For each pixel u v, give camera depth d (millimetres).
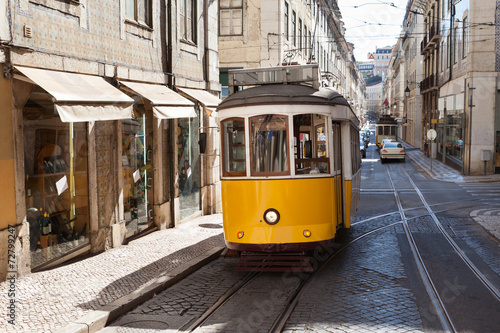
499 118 27688
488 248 10453
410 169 33781
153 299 7023
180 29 13438
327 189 8234
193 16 14500
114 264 8641
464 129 28609
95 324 5773
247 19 23797
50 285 7250
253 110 8094
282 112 8039
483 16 27406
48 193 8445
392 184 24812
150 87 11117
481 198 19109
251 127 8102
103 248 9805
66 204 8914
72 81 8195
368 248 10500
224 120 8391
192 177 14453
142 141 11695
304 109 8102
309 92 8445
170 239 11039
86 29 9086
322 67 39625
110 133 10078
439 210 16203
